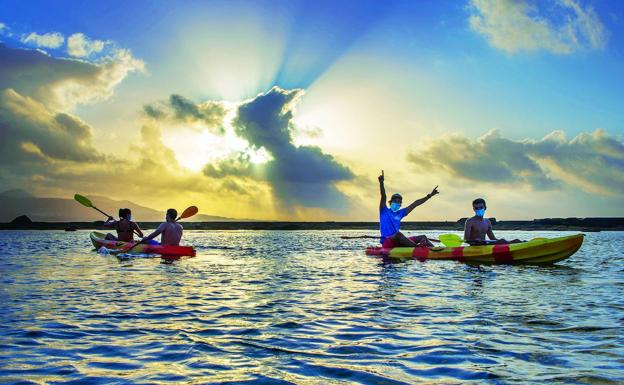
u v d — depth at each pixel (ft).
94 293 23.73
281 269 36.06
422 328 15.65
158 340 14.19
